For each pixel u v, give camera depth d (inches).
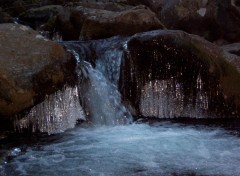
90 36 315.0
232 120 251.8
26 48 228.4
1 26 241.0
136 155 189.2
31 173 170.4
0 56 217.0
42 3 506.9
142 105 261.0
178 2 414.0
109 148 199.6
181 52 251.3
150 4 447.8
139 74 259.4
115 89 261.9
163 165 177.0
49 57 229.1
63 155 191.0
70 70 237.1
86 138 216.2
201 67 251.6
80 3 434.6
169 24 417.1
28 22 444.8
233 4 409.4
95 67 269.3
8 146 204.4
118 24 307.3
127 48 261.1
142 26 305.4
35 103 218.5
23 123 222.1
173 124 242.4
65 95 232.4
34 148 201.3
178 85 255.9
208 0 409.4
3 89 205.9
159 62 255.0
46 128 227.1
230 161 181.2
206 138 214.5
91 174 168.2
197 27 412.2
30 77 215.8
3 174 169.5
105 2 439.2
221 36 415.2
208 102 255.9
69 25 350.6
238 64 272.7
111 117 248.1
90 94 247.6
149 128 234.5
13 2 504.4
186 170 171.2
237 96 256.4
